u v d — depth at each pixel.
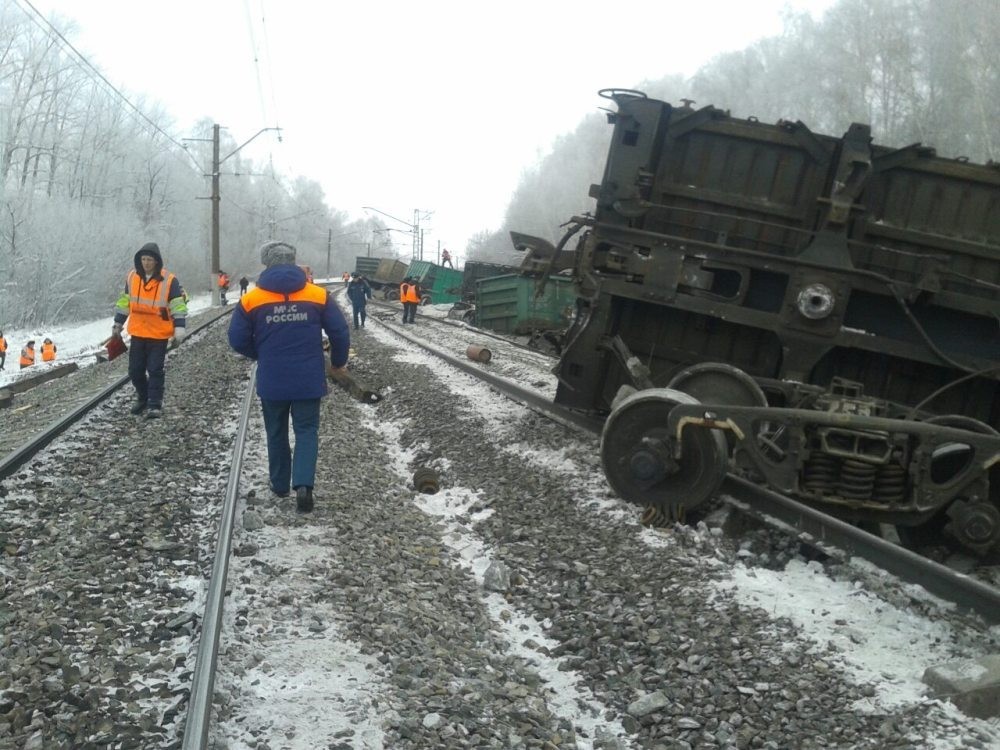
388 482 8.45
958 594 4.90
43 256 44.09
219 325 30.42
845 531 5.76
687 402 6.92
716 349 8.69
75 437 8.98
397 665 4.27
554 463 8.69
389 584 5.44
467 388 14.38
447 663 4.43
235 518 6.35
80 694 3.78
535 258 9.29
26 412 12.54
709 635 4.80
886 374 8.13
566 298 29.28
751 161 8.27
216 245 50.69
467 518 7.32
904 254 7.79
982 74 33.00
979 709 3.93
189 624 4.54
